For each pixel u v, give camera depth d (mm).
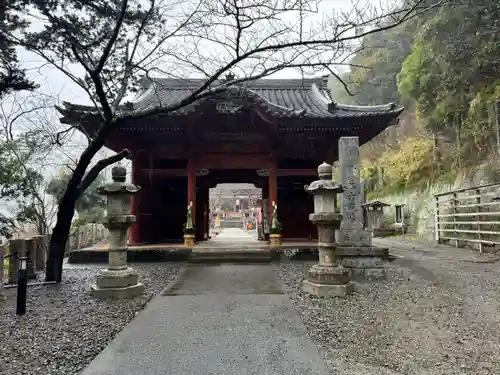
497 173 15453
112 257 7215
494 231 14328
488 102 16156
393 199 25578
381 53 30750
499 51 15695
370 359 3914
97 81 7148
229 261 11398
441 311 5812
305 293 7113
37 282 8562
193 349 4207
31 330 4965
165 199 16172
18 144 9133
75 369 3717
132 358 3971
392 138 30156
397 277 8781
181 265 11078
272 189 13594
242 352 4105
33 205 9828
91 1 6941
